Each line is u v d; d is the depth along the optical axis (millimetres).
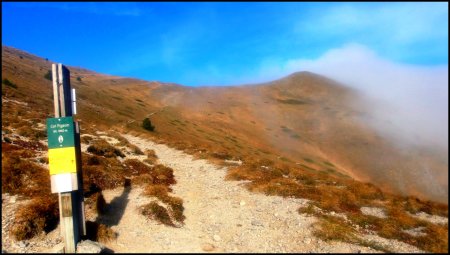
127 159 27391
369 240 15469
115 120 78812
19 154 19688
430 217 22375
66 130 11641
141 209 15938
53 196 15203
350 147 159625
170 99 194125
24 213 13008
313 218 17281
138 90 199625
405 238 16562
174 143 44812
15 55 174125
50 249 11836
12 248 11641
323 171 115875
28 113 41438
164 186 21391
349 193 23562
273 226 16172
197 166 30828
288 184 23594
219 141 108812
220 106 199500
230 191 22250
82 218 12383
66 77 12211
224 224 16203
